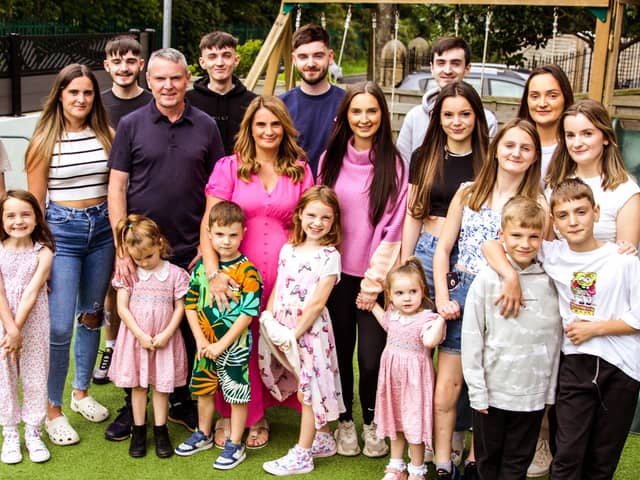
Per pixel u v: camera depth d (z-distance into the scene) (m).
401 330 3.41
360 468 3.67
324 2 5.77
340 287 3.73
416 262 3.42
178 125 3.77
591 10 4.88
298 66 4.44
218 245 3.56
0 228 3.61
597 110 3.17
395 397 3.44
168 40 7.35
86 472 3.56
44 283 3.66
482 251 3.15
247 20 26.73
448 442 3.43
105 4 21.92
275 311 3.63
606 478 3.09
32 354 3.65
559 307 3.07
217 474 3.58
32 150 3.74
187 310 3.69
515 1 5.10
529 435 3.16
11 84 9.45
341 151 3.72
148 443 3.84
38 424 3.68
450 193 3.47
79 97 3.70
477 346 3.09
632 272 2.94
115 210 3.77
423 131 4.33
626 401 2.99
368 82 3.66
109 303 4.48
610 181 3.18
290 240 3.69
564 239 3.09
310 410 3.59
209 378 3.67
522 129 3.16
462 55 4.52
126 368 3.67
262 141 3.64
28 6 19.88
